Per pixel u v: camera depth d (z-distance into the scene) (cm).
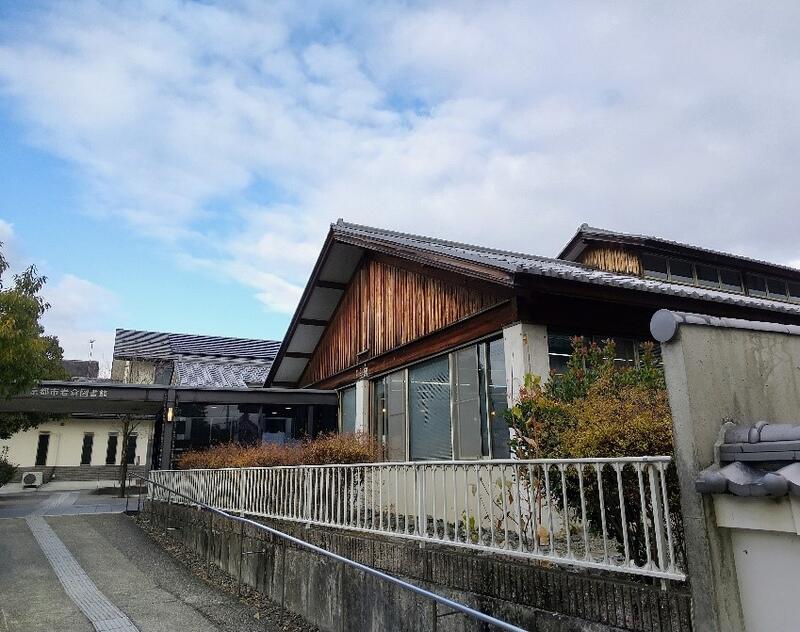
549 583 370
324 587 568
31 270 1350
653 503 315
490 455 767
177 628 549
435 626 415
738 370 306
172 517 1065
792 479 235
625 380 472
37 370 1191
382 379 1126
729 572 270
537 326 708
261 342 3297
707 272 1482
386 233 1171
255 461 945
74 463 2730
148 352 2875
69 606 611
